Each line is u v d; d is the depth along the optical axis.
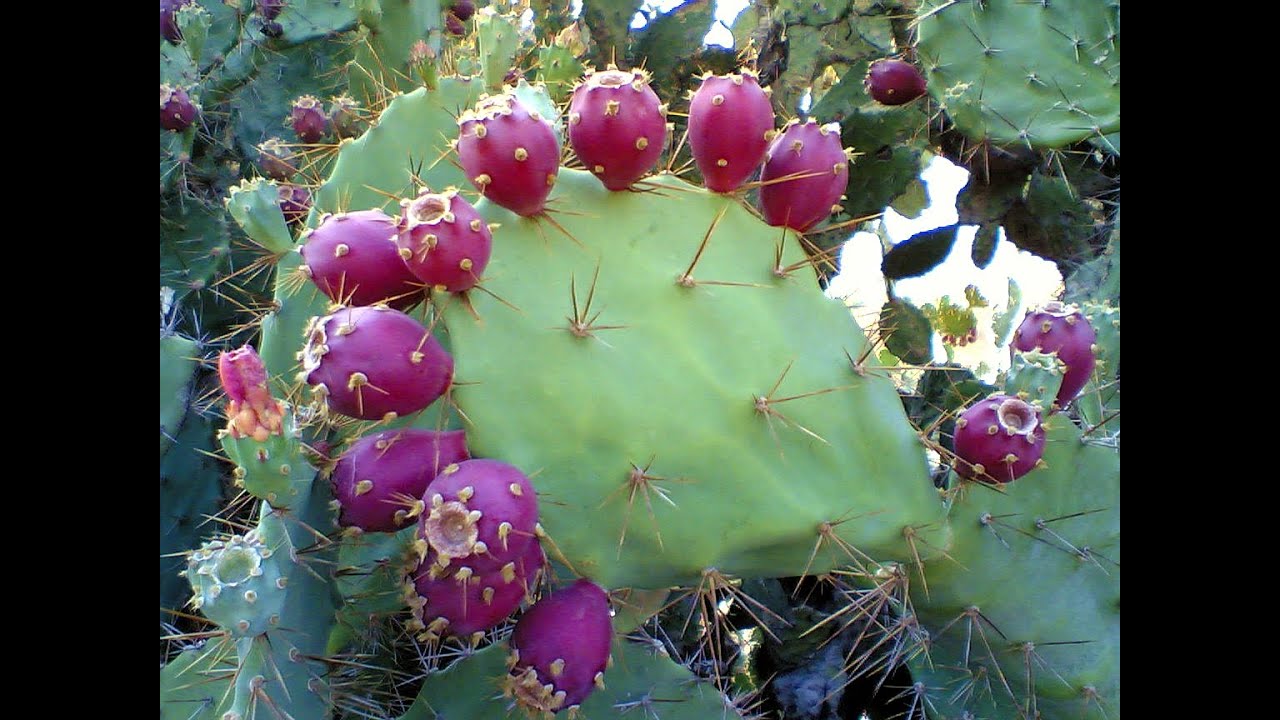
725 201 0.49
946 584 0.52
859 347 0.49
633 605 0.50
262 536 0.42
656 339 0.45
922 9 0.84
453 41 0.89
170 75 0.80
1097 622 0.52
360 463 0.43
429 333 0.41
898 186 0.86
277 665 0.43
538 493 0.42
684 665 0.54
